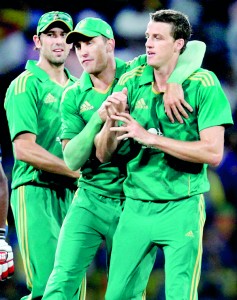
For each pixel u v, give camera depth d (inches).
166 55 652.1
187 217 654.5
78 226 721.0
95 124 672.4
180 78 652.7
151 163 661.3
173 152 634.8
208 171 1327.5
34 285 811.4
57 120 821.9
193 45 676.7
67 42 717.3
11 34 1374.3
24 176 821.9
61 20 812.6
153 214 662.5
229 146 1343.5
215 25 1432.1
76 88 729.6
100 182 726.5
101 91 723.4
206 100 645.9
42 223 810.2
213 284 1280.8
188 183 657.0
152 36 653.3
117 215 727.7
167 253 657.0
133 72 685.9
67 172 802.8
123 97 640.4
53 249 809.5
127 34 1397.6
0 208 686.5
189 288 647.1
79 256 716.0
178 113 648.4
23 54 1368.1
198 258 656.4
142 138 635.5
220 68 1424.7
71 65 1336.1
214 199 1318.9
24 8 1392.7
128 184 677.3
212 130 642.8
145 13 1407.5
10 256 674.2
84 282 773.9
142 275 692.7
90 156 722.2
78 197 737.6
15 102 813.9
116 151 705.6
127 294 681.0
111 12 1409.9
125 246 669.9
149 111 663.8
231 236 1306.6
